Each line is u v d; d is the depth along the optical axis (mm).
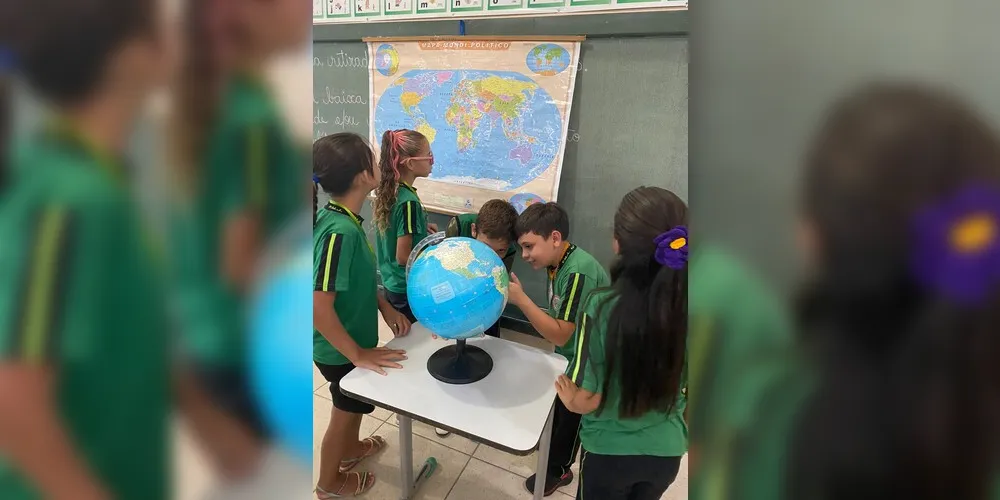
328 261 1317
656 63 2273
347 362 1508
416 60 2732
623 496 1187
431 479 1858
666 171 2344
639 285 927
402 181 2117
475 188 2725
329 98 3021
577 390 1074
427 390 1262
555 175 2535
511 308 2814
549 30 2432
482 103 2621
